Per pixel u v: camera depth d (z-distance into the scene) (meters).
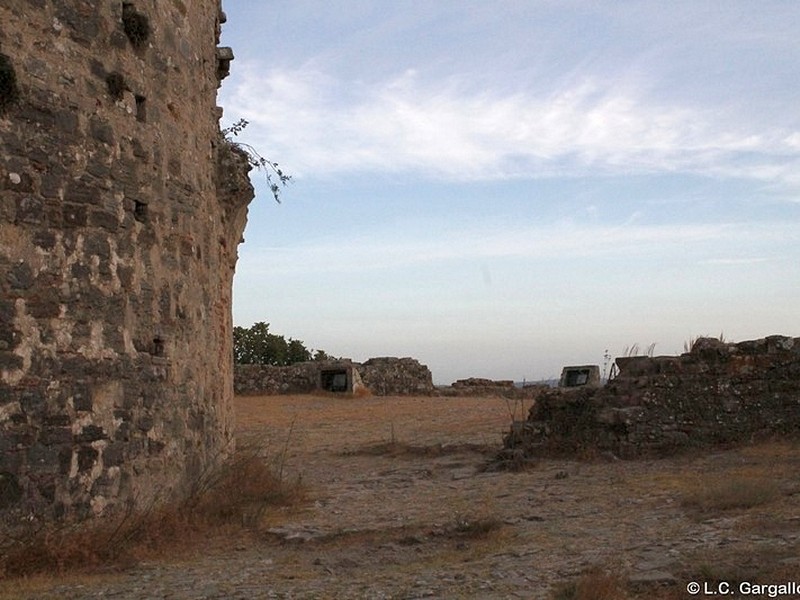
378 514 13.02
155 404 12.27
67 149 11.01
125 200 11.88
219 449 14.88
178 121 13.35
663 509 11.86
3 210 10.18
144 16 12.47
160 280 12.59
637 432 17.80
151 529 11.09
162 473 12.34
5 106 10.28
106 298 11.41
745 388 18.03
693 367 18.23
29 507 10.13
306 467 19.59
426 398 38.12
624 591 7.89
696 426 17.81
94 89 11.49
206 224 14.48
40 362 10.43
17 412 10.12
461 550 10.37
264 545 11.15
